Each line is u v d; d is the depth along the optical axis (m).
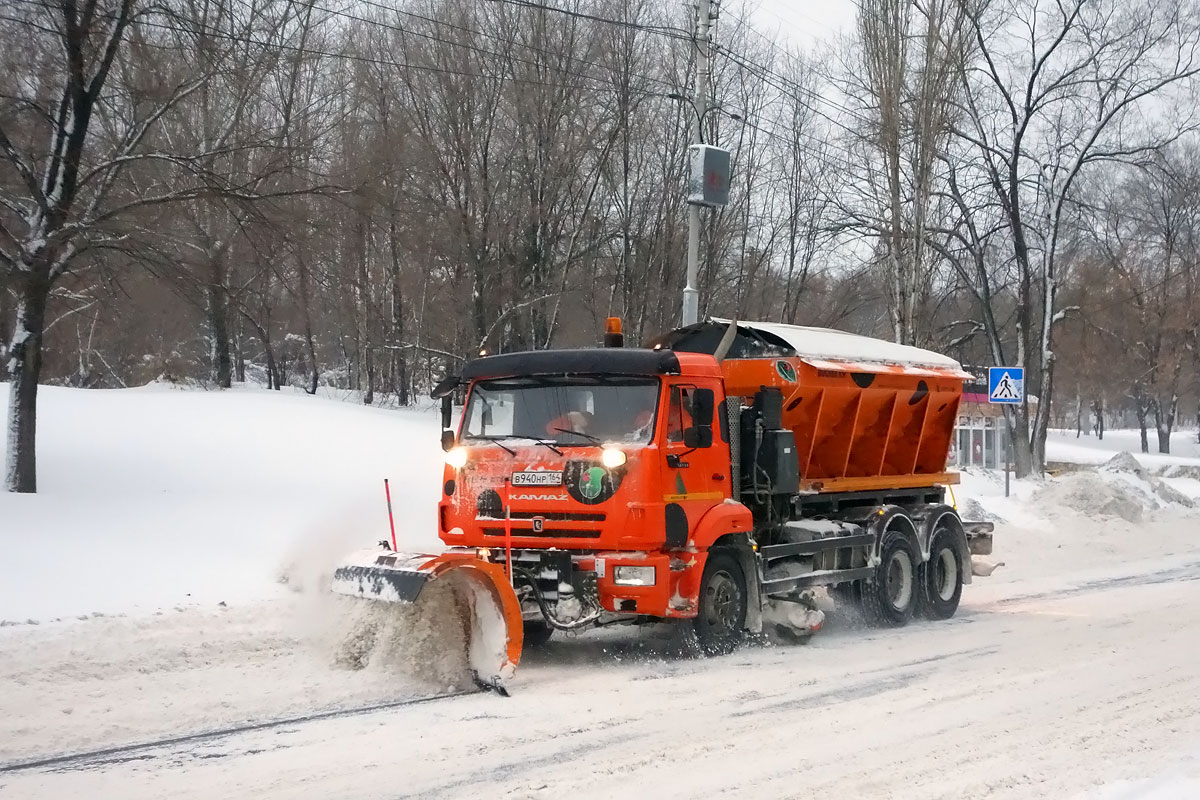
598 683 8.38
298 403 28.47
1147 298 57.94
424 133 31.95
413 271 38.25
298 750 6.38
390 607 8.49
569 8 33.06
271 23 22.12
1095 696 8.09
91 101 16.28
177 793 5.57
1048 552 19.61
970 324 43.81
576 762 6.21
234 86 20.95
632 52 33.56
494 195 32.78
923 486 13.98
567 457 9.21
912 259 26.81
